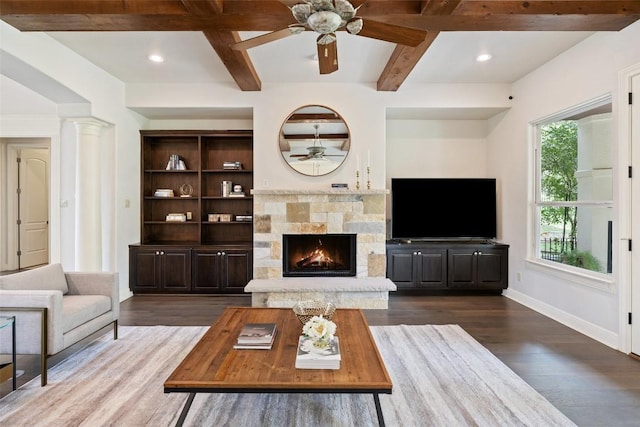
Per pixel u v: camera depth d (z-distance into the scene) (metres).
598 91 3.33
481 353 3.01
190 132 5.15
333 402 2.26
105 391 2.38
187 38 3.49
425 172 5.57
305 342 2.07
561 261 4.02
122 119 4.76
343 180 4.77
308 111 4.75
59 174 5.03
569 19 2.81
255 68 4.24
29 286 2.84
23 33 3.13
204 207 5.41
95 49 3.73
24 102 4.81
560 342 3.27
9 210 6.56
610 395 2.37
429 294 5.08
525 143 4.51
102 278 3.27
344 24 2.19
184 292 4.98
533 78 4.33
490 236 5.14
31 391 2.38
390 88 4.62
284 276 4.74
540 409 2.19
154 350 3.06
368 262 4.71
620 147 3.08
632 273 2.99
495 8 2.73
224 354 2.03
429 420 2.07
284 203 4.70
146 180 5.30
